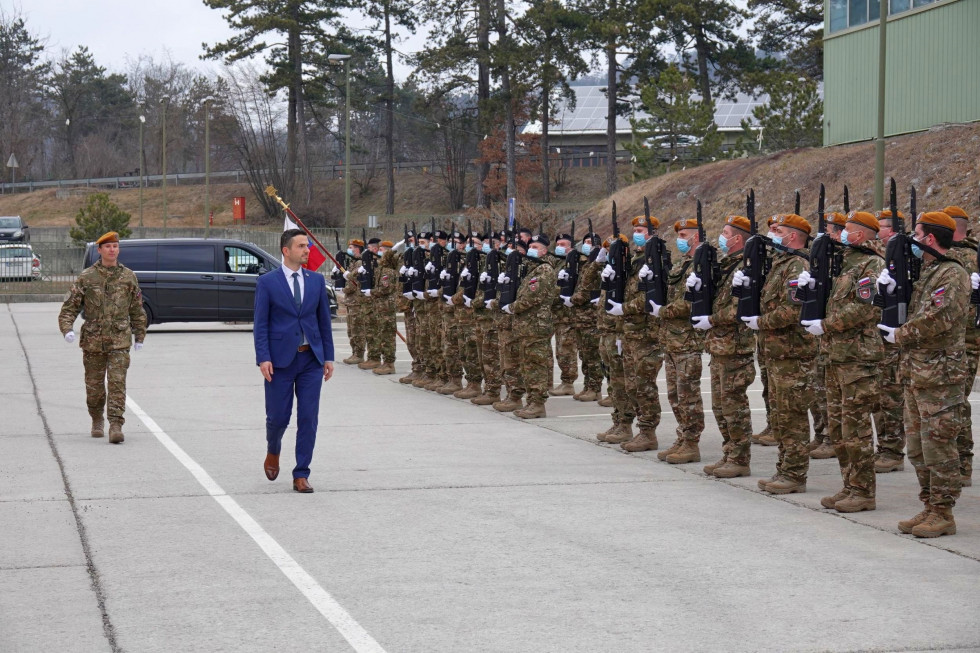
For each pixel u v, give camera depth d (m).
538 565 6.59
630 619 5.60
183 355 19.78
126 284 11.06
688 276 9.27
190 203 84.75
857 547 7.02
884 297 7.37
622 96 59.66
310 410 8.73
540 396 12.85
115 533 7.34
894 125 32.75
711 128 50.16
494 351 13.98
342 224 74.69
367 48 71.62
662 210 40.56
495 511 8.02
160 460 10.03
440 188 78.81
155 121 115.31
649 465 9.94
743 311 8.62
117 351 10.98
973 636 5.34
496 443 11.11
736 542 7.14
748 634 5.38
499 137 68.50
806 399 8.66
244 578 6.32
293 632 5.41
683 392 9.95
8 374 16.84
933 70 31.08
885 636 5.34
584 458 10.28
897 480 9.36
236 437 11.34
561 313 14.95
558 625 5.51
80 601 5.90
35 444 10.87
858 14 34.09
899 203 28.14
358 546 7.02
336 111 98.00
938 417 7.24
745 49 57.31
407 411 13.41
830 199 31.56
